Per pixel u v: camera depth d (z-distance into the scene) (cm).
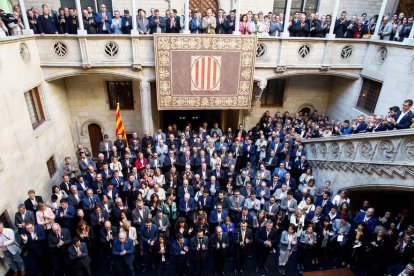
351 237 745
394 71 1055
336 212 767
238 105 1176
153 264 765
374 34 1148
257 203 794
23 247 786
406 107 718
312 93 1490
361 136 822
